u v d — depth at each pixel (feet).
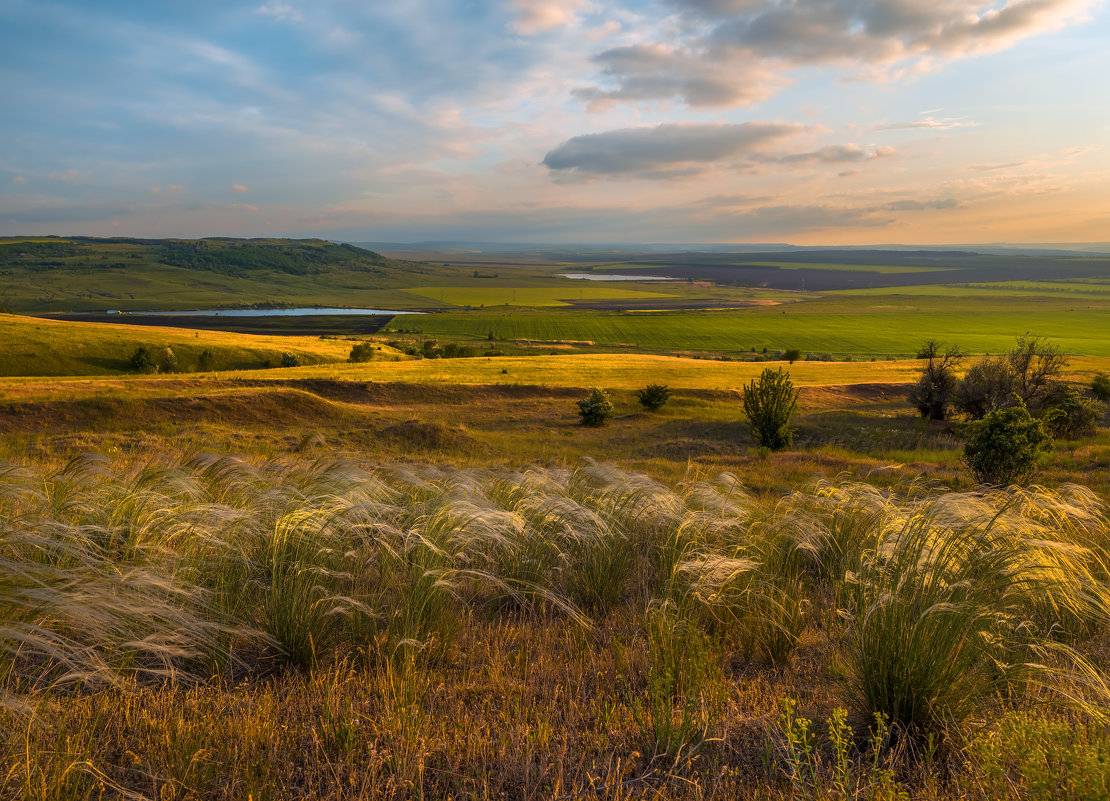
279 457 55.21
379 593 17.01
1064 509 20.74
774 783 10.26
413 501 23.31
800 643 15.88
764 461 71.56
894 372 212.23
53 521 17.38
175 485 24.20
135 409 101.14
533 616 17.88
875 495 25.11
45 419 92.84
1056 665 13.33
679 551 20.88
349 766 10.37
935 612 11.92
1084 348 412.16
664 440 109.09
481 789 9.98
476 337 500.74
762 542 21.45
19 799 8.91
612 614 18.30
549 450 95.20
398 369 208.74
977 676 11.98
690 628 14.79
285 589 15.57
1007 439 43.65
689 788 10.03
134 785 9.84
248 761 10.49
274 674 14.35
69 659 12.21
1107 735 9.84
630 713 12.34
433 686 13.58
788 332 545.85
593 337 509.76
